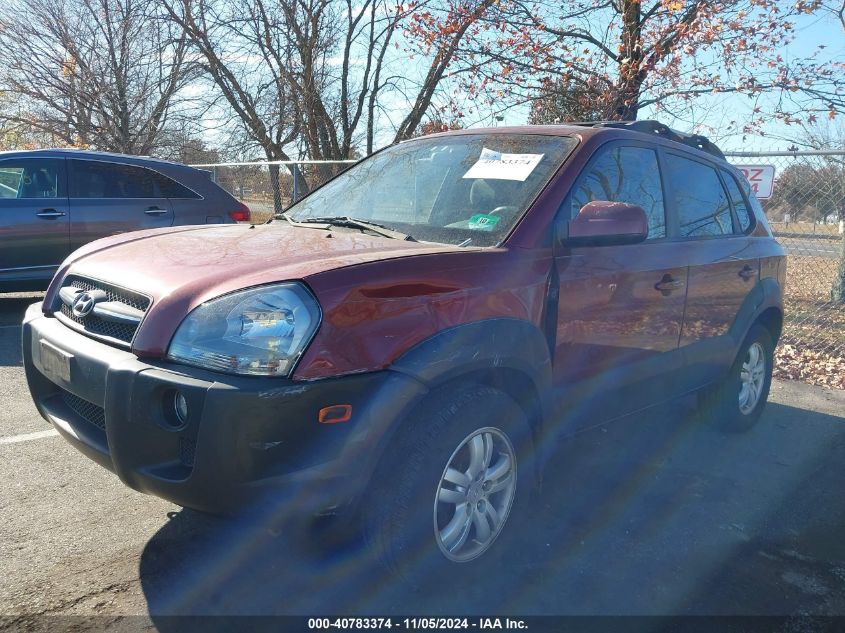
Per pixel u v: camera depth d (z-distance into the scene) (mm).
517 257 3113
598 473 4324
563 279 3271
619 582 3135
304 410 2406
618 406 3775
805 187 7621
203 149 15758
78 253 3404
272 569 3088
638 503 3928
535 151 3676
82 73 15227
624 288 3617
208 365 2457
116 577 2979
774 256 5113
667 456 4664
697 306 4238
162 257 2980
